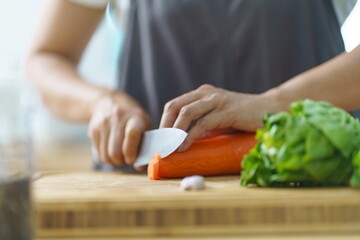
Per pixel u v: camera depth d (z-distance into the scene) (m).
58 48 1.65
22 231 0.74
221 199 0.81
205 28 1.45
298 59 1.44
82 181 1.12
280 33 1.43
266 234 0.81
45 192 0.90
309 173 0.88
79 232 0.81
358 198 0.81
